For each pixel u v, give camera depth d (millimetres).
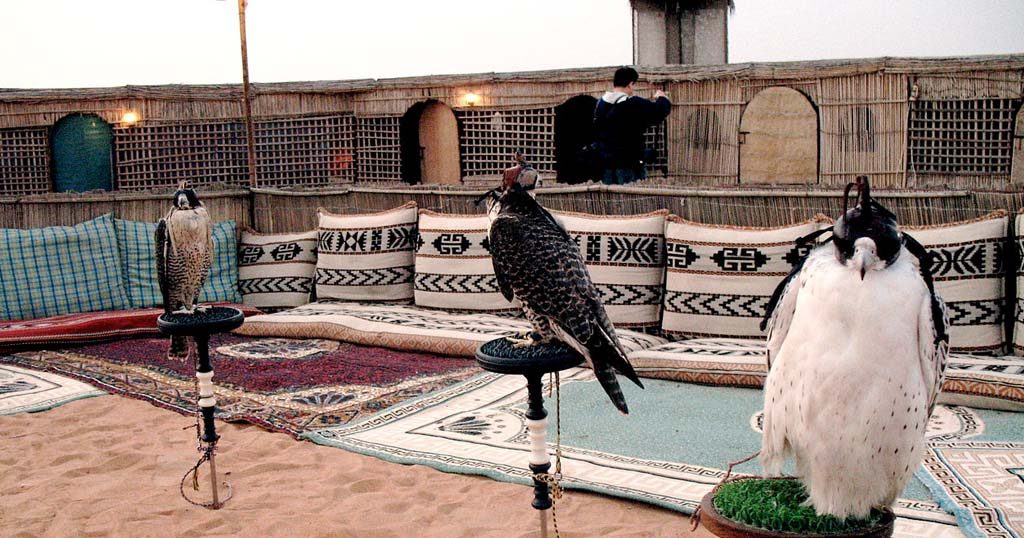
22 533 4090
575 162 11375
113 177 11367
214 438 4367
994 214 5781
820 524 2723
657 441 4832
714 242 6484
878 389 2670
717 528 2785
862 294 2666
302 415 5480
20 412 5758
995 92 9680
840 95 10336
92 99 11227
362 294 8133
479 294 7512
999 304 5746
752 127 10727
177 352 5531
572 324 3430
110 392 6160
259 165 11766
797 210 6699
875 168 10258
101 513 4285
